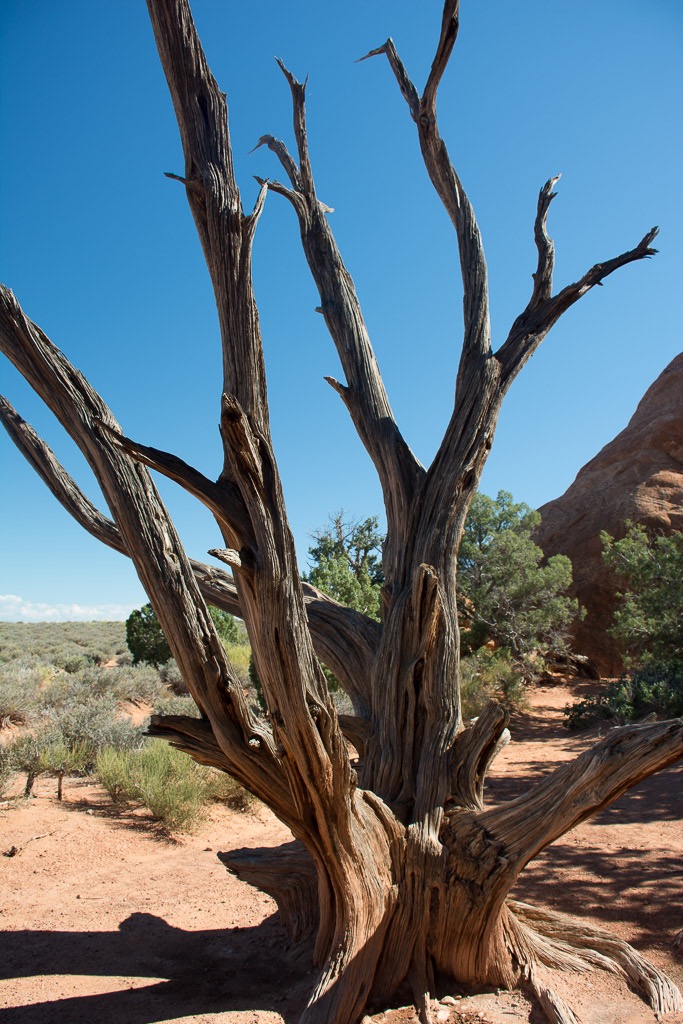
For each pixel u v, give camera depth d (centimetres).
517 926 418
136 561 361
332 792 347
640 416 3044
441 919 391
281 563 317
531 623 1805
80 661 2047
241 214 339
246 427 306
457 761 439
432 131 589
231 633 2028
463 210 587
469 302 564
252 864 468
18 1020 361
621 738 346
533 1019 357
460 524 509
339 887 376
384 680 480
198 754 382
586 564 2395
